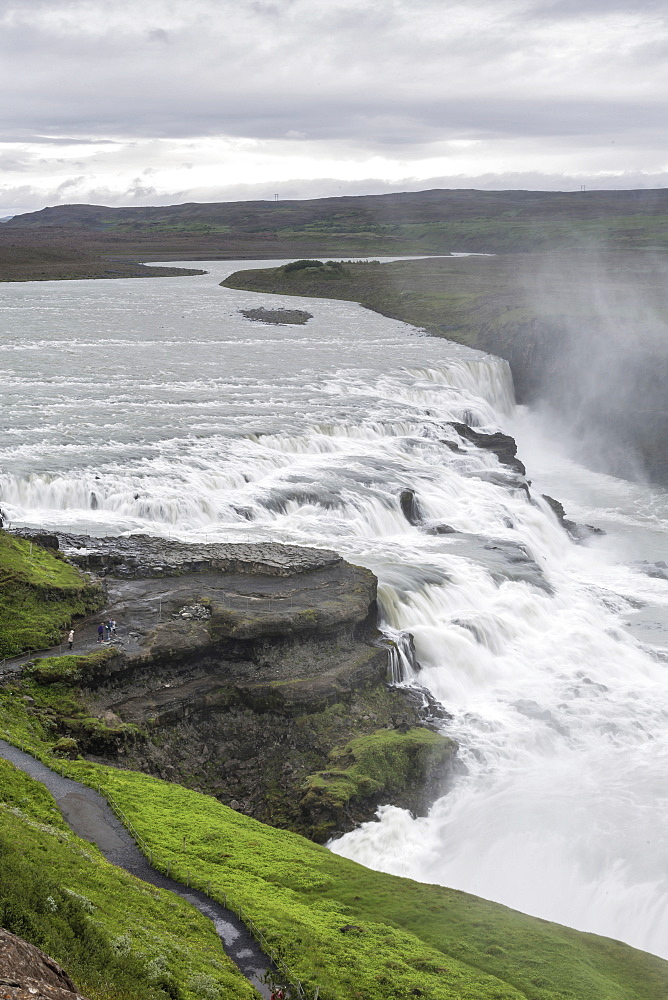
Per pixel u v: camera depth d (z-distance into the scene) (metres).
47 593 57.59
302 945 33.81
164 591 61.66
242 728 53.12
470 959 35.28
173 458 86.62
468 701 60.31
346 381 125.69
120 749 49.22
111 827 40.72
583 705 60.00
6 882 30.17
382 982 32.22
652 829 46.97
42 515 74.38
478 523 84.88
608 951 37.34
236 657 56.41
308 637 57.97
